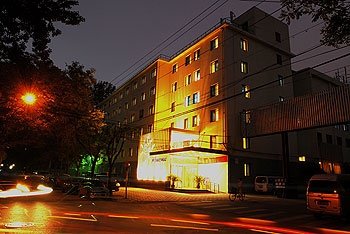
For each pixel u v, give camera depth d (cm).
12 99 1580
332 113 2414
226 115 3253
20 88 1434
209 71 3619
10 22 854
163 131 3600
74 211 1548
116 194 2741
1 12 834
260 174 3372
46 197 2367
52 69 1639
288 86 3956
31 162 6012
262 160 3431
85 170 6300
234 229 1167
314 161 3816
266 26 3900
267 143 3544
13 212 1430
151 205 2033
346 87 2359
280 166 3569
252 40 3706
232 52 3481
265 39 3841
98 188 2362
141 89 4956
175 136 3459
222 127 3266
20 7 841
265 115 2978
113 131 3553
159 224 1203
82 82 2350
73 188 2745
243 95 3431
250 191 3222
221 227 1205
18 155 5556
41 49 952
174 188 3241
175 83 4322
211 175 3334
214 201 2328
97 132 3372
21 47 940
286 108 2791
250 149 3359
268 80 3744
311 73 4197
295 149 3859
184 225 1207
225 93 3316
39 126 2211
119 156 5209
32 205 1777
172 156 3416
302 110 2644
